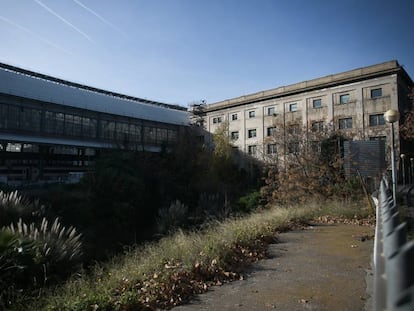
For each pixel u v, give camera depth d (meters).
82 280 5.54
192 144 44.41
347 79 41.41
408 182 36.53
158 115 60.22
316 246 7.51
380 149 14.49
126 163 30.62
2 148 40.94
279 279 5.27
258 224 9.45
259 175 45.53
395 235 1.12
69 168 49.28
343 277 5.19
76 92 50.41
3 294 5.25
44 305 4.66
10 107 40.97
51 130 45.19
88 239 19.23
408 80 41.53
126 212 24.80
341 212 12.14
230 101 57.16
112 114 52.69
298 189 17.86
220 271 5.64
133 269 5.92
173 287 4.88
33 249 6.74
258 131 52.28
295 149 20.30
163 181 31.36
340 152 17.75
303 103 46.66
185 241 7.52
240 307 4.21
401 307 0.69
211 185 34.88
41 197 22.02
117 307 4.21
